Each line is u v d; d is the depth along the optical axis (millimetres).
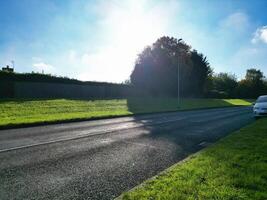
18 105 26125
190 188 5273
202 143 10984
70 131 13562
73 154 8484
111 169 7043
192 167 6730
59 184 5852
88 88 44094
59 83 39500
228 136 11750
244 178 5840
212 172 6305
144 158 8250
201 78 69812
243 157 7812
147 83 60000
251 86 105500
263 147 9250
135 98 50219
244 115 26812
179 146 10242
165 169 7051
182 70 61344
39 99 32938
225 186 5391
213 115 26484
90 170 6906
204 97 74812
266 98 23828
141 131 13914
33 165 7152
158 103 42625
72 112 23891
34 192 5375
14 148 9125
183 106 40781
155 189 5242
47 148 9258
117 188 5723
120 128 14977
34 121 16203
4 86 33250
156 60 60281
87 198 5180
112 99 43219
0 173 6445
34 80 36531
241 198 4809
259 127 14766
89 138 11469
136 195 4938
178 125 17078
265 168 6641
